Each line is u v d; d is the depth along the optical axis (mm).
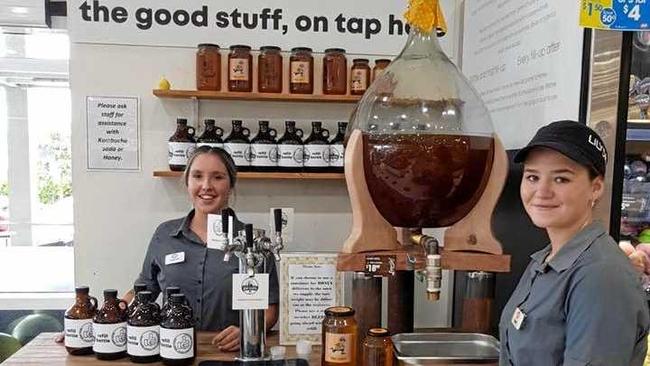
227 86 2371
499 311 2035
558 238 1171
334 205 2553
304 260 1666
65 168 2943
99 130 2396
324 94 2369
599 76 1518
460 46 2514
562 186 1108
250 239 1479
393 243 1414
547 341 1121
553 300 1117
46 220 2949
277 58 2324
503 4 2055
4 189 2900
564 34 1633
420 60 1438
